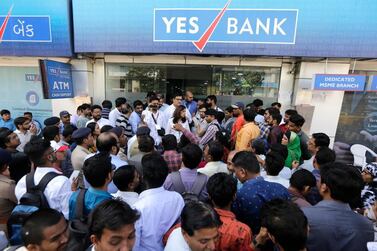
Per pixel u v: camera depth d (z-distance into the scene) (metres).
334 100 5.28
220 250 1.39
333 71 5.15
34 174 1.98
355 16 4.45
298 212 1.16
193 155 2.06
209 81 5.96
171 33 4.84
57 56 5.16
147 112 4.74
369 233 1.37
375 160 5.62
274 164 2.08
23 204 1.74
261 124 4.10
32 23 4.93
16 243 1.57
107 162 1.75
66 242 1.20
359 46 4.58
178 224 1.57
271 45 4.71
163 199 1.63
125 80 6.04
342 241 1.35
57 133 3.08
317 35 4.59
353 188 1.42
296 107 5.23
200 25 4.75
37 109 6.13
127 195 1.82
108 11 4.86
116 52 5.09
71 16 4.96
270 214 1.18
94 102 6.04
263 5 4.55
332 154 2.29
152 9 4.78
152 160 1.71
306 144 3.36
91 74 5.86
